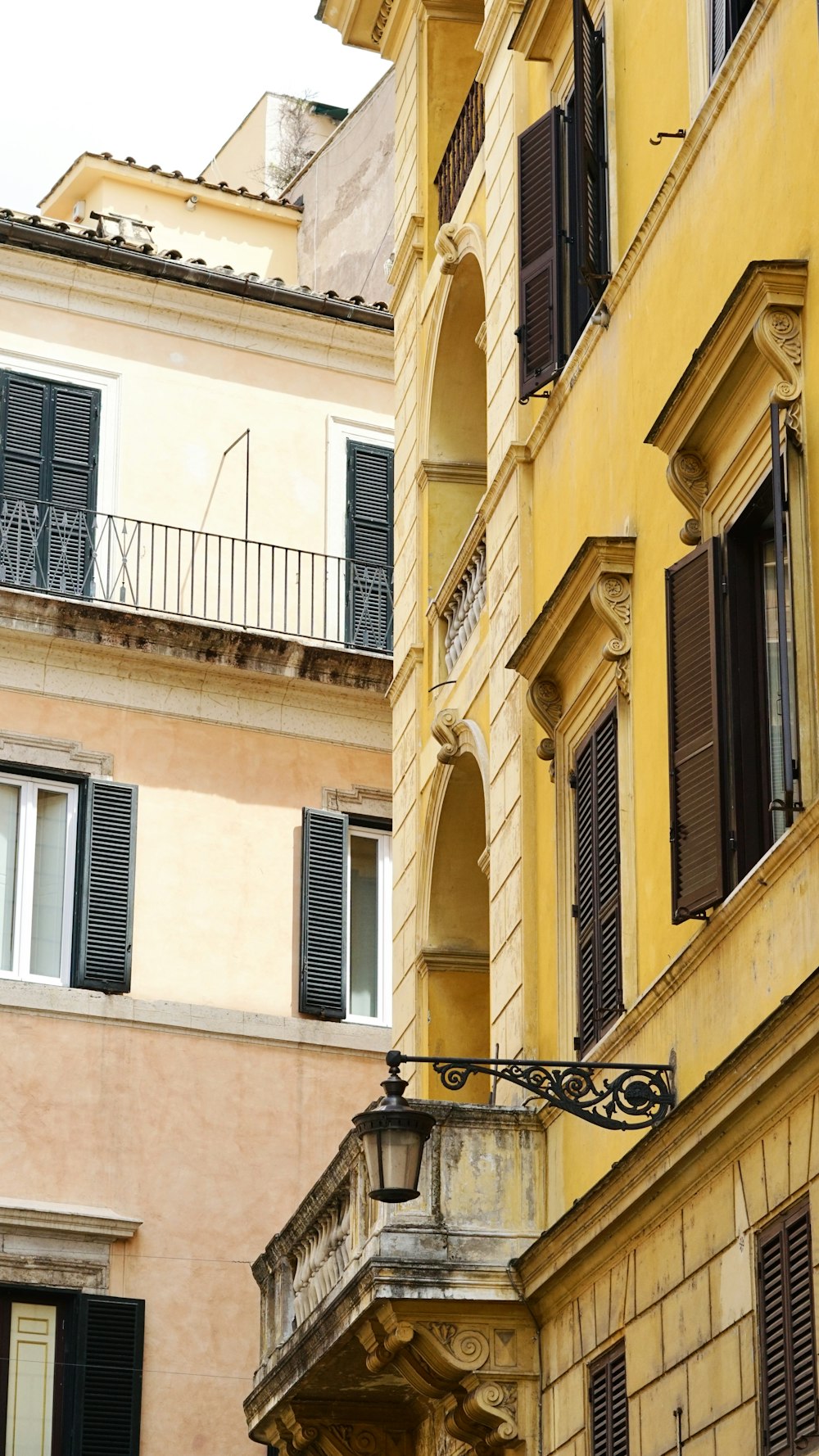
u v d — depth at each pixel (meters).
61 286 30.50
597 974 17.41
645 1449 15.46
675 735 15.42
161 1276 27.11
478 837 22.91
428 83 25.78
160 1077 27.81
